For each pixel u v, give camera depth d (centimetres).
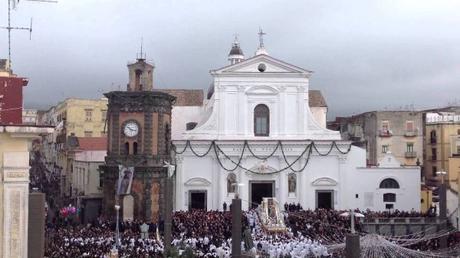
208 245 5316
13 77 2231
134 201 6831
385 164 7838
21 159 2125
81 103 10638
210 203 7625
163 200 6906
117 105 6912
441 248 5956
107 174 6894
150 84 7500
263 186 7738
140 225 6103
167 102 7100
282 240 5475
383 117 9475
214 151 7600
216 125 7700
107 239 5191
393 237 6191
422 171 9569
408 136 9456
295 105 7794
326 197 7769
